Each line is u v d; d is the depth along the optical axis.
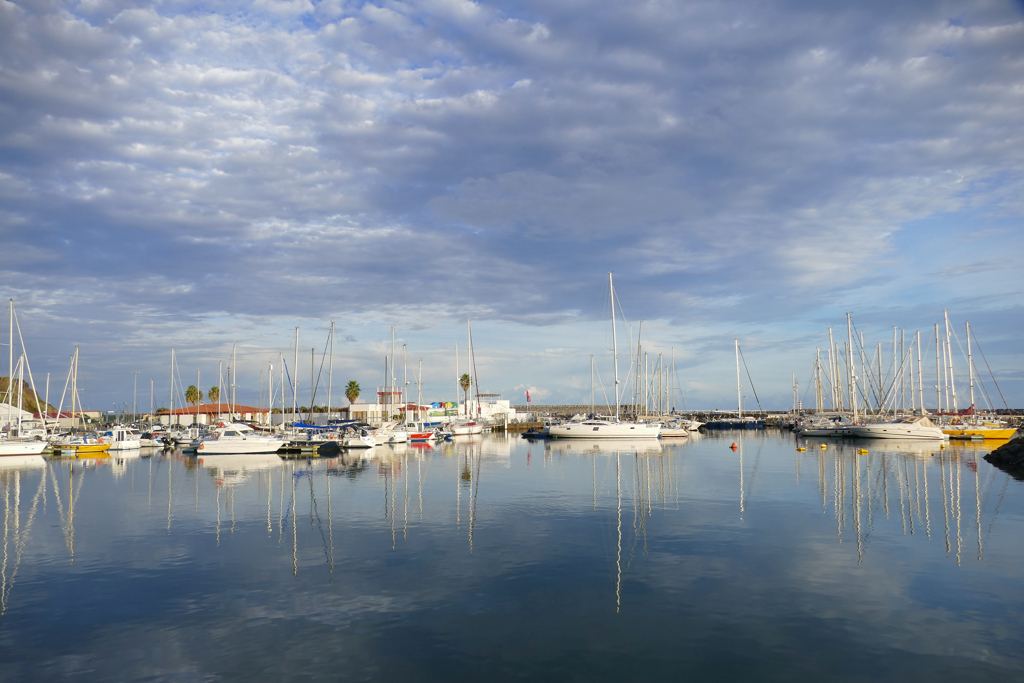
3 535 26.19
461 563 21.27
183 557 22.44
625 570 20.25
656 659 13.87
